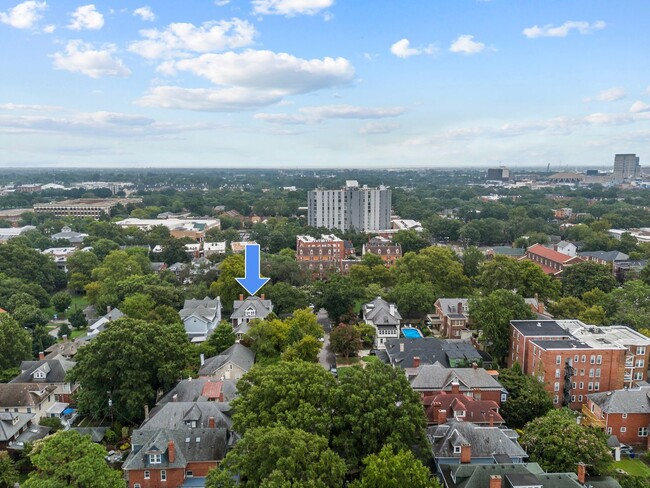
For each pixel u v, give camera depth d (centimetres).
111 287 15088
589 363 9394
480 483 5959
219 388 8556
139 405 8325
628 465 7756
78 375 8344
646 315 12019
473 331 12850
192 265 19512
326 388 6875
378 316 12712
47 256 18312
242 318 12756
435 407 7869
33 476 5794
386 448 5853
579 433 6925
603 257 19388
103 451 6016
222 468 5800
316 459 5556
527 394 8556
